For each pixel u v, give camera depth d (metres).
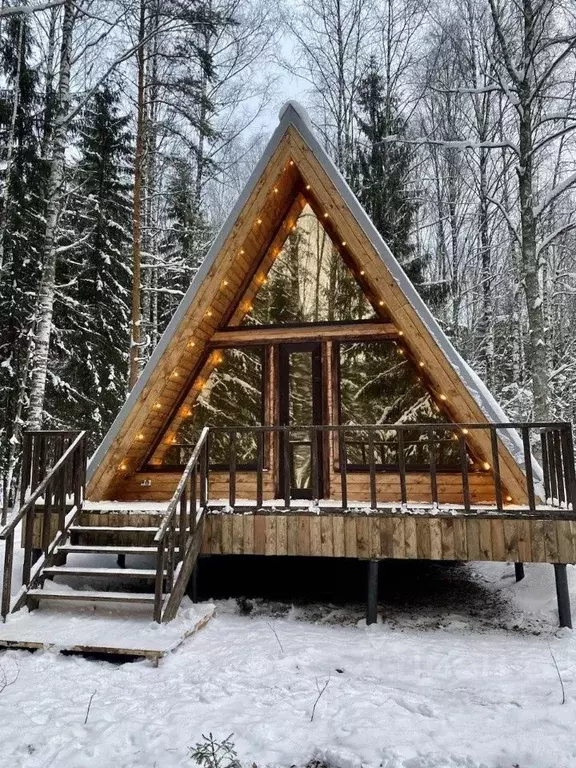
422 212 21.02
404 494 6.12
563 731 3.37
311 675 4.33
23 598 5.46
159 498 8.19
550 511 5.82
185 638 4.95
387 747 3.12
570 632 5.68
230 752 2.99
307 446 8.18
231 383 8.47
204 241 18.47
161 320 19.94
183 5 12.05
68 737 3.25
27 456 6.43
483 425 6.05
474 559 5.84
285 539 6.21
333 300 8.46
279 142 7.32
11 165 13.40
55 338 15.18
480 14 16.39
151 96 13.70
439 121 19.45
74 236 16.70
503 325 23.44
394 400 7.97
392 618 6.32
